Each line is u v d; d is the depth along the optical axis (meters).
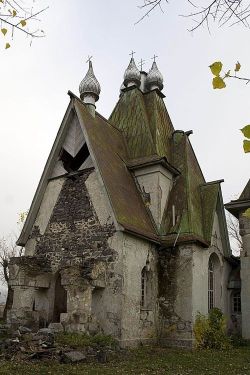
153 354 14.39
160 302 18.11
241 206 20.14
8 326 15.30
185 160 22.11
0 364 10.23
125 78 25.56
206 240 19.59
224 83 3.63
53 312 18.06
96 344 13.77
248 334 18.61
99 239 17.12
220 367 12.06
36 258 18.25
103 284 16.11
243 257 19.67
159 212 19.48
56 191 19.80
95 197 17.98
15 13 4.83
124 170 20.20
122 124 23.58
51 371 9.88
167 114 25.42
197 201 21.14
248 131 3.46
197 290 18.02
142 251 17.58
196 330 17.25
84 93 23.06
